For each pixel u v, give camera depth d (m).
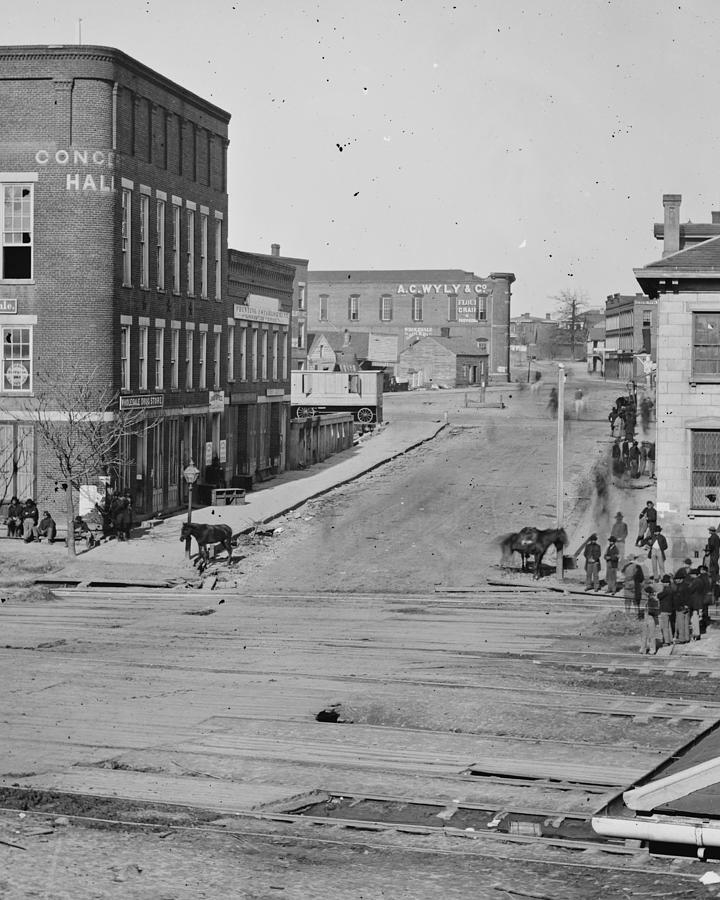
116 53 67.75
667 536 61.34
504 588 56.28
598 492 79.88
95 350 67.56
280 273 99.06
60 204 67.44
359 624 46.53
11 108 67.81
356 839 22.17
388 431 124.44
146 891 18.94
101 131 67.62
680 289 60.81
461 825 23.58
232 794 25.30
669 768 16.73
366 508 77.88
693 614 44.31
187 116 79.56
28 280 67.69
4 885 18.92
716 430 60.88
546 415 134.62
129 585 55.94
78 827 22.30
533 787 25.80
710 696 34.25
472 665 38.38
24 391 67.69
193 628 45.16
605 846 21.94
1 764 27.39
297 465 100.81
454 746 29.14
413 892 19.36
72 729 30.48
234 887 19.33
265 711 32.34
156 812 23.66
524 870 20.53
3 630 44.16
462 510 75.94
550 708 32.38
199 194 82.12
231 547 62.41
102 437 66.25
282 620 47.34
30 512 64.62
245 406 91.38
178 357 78.50
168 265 76.88
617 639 43.50
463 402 153.75
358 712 32.12
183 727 30.69
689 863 20.88
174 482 77.12
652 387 159.62
